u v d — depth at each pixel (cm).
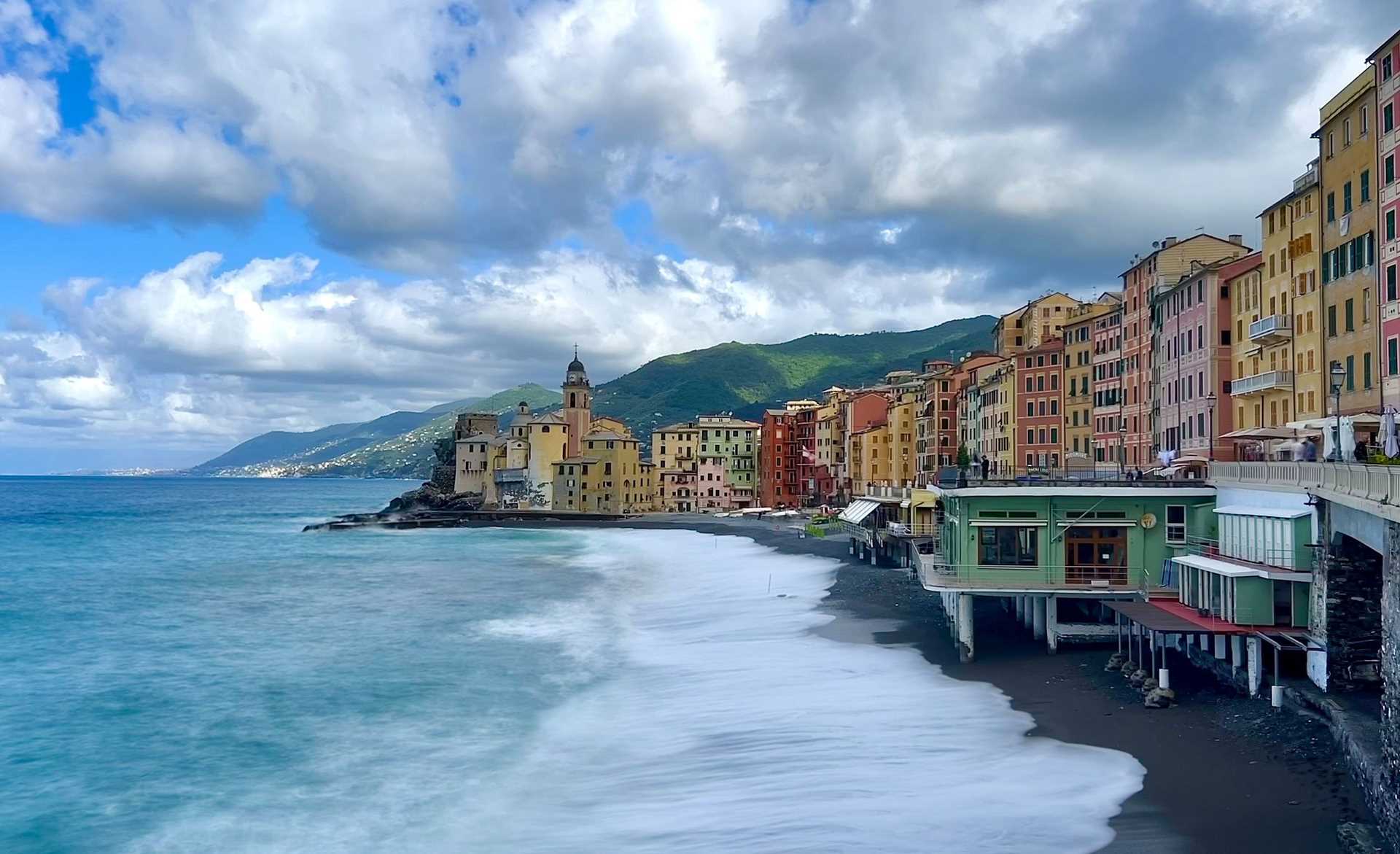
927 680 4734
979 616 6378
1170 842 2778
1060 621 5562
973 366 15012
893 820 3034
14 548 15525
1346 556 3700
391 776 3853
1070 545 5191
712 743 3988
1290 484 4084
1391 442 4128
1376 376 5406
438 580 10438
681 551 13538
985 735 3825
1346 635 3697
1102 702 4116
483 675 5512
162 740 4388
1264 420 7062
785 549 12369
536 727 4450
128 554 14412
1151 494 5106
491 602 8494
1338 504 3628
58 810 3588
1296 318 6525
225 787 3784
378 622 7469
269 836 3325
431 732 4412
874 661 5222
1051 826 2930
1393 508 2731
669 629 6788
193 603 8738
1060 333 12756
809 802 3238
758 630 6406
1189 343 8325
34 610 8388
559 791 3600
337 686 5322
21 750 4272
